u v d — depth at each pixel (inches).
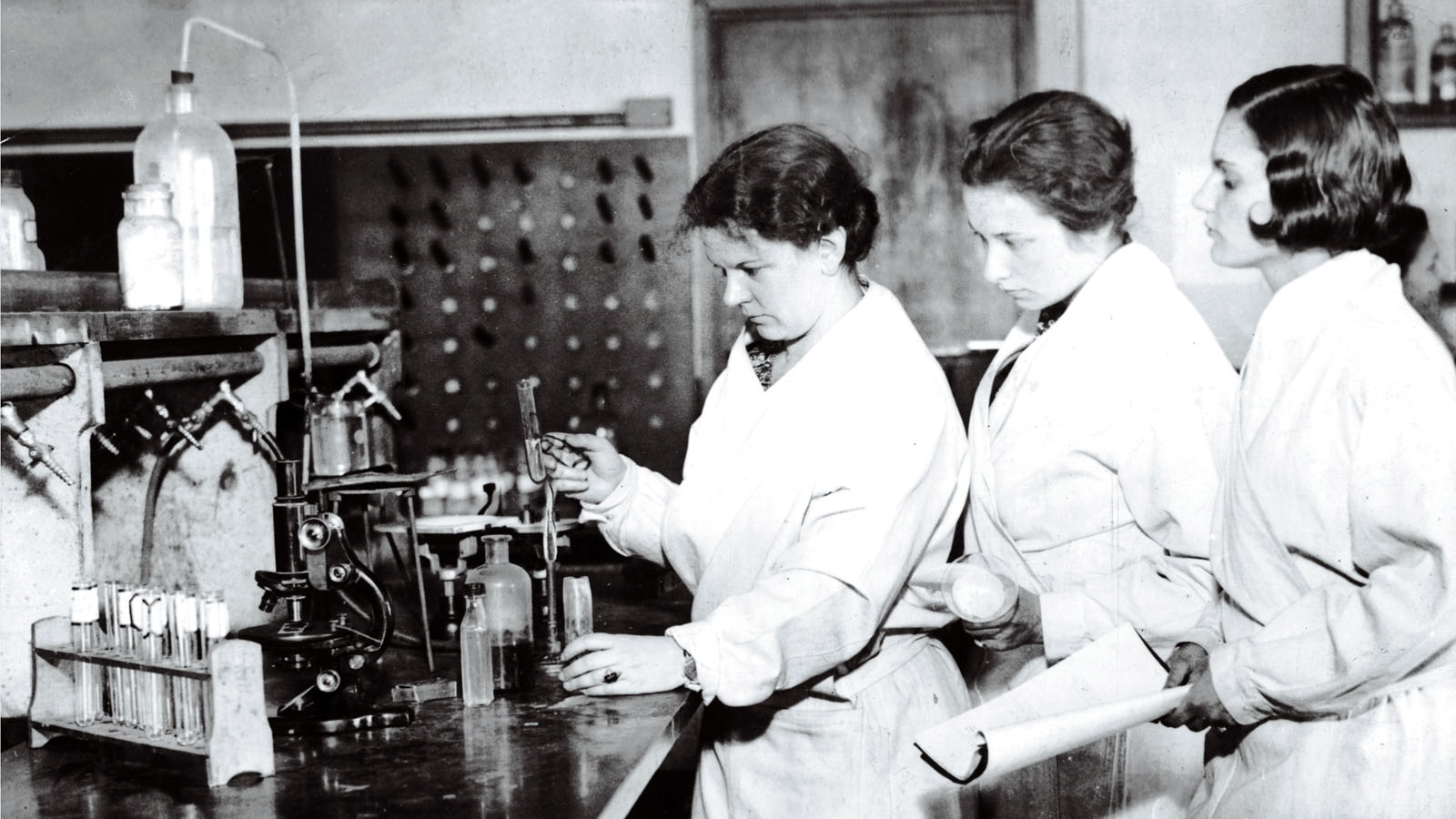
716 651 64.9
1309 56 117.9
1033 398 75.2
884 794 71.2
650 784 124.7
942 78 127.3
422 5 129.0
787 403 71.3
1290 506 63.8
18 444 64.3
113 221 133.1
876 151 129.3
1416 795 59.9
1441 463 57.8
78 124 132.5
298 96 131.0
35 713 62.2
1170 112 121.0
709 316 130.0
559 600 90.2
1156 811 75.4
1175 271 120.4
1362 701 60.7
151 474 84.7
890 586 67.6
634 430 131.4
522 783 55.4
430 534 84.4
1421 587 57.4
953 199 128.5
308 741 62.4
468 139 130.6
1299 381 64.2
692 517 75.2
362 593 81.9
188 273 81.5
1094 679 64.4
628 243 130.3
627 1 128.4
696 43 128.1
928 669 75.3
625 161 129.7
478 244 131.6
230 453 86.4
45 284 70.2
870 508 67.4
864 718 71.0
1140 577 72.4
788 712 72.1
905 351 71.0
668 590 103.1
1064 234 74.1
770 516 70.6
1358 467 60.0
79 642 61.9
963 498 75.1
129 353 78.3
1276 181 70.8
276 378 85.0
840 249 70.5
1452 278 115.1
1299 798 62.7
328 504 72.1
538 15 129.0
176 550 86.4
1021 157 72.6
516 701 69.3
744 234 68.4
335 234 132.1
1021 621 72.0
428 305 132.2
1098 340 73.2
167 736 58.6
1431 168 116.4
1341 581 63.3
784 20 128.5
